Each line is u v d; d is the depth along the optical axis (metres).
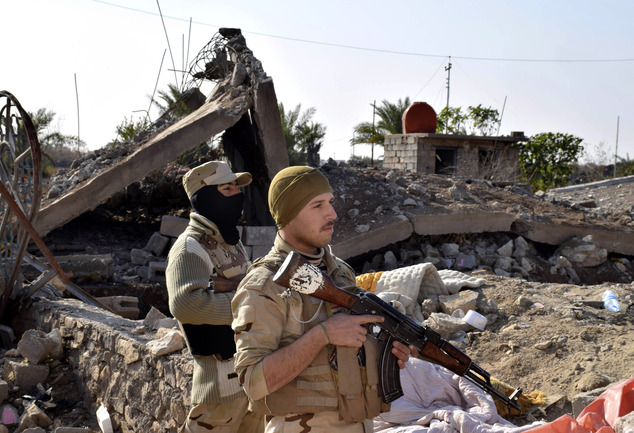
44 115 30.16
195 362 3.39
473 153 22.88
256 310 2.33
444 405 4.38
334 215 2.47
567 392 4.78
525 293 7.03
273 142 10.10
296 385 2.32
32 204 6.43
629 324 6.05
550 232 11.43
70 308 6.21
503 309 6.57
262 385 2.25
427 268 7.07
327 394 2.32
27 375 5.40
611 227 12.01
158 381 4.42
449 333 6.18
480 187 13.50
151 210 13.91
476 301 6.75
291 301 2.36
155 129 13.66
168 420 4.29
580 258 11.08
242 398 3.31
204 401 3.28
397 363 2.47
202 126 9.96
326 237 2.46
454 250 10.96
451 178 14.35
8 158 6.85
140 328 5.06
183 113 14.98
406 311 6.73
